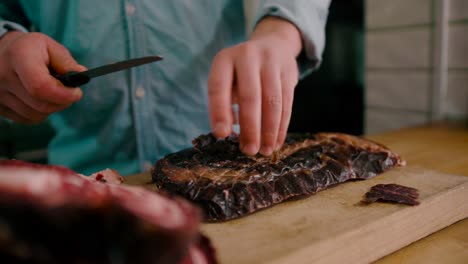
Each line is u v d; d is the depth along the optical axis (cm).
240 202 39
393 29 104
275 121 38
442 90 97
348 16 109
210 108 37
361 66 114
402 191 42
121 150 61
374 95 113
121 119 59
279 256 33
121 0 56
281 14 51
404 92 105
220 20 62
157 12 58
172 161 45
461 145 67
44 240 23
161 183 42
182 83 60
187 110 62
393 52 105
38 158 89
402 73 105
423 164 58
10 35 50
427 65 99
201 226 38
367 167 47
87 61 58
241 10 65
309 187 43
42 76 43
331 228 37
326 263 35
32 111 50
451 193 42
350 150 49
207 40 61
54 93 43
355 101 116
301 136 51
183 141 63
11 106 50
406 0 99
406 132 78
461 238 40
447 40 94
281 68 41
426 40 97
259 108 38
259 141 38
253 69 38
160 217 25
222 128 36
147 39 58
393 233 38
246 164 44
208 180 41
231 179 41
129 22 57
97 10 56
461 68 93
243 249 34
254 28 54
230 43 64
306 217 39
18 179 25
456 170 55
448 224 42
